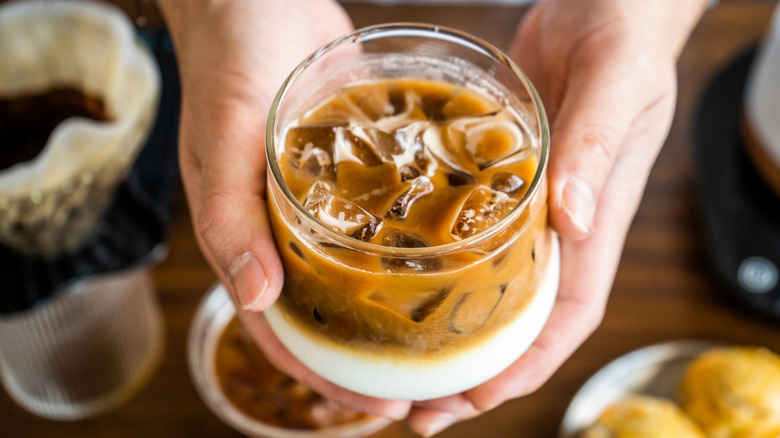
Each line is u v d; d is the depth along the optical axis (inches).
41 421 22.5
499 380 17.5
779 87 22.6
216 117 16.9
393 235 14.5
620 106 17.4
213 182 16.3
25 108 23.2
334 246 14.2
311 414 20.5
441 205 14.6
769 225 23.3
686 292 23.4
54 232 21.1
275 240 15.4
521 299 15.3
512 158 15.1
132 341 22.7
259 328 18.0
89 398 22.6
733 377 22.0
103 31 22.7
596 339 23.0
